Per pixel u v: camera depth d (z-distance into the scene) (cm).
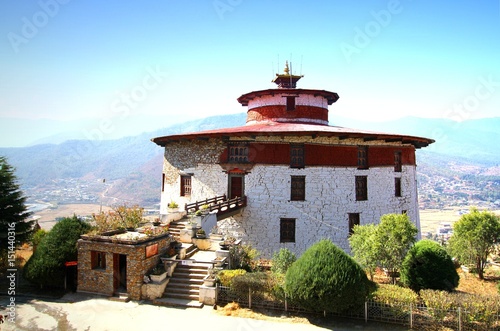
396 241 1691
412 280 1648
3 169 1936
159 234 1670
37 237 2061
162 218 2084
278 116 3102
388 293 1340
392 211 2698
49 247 1598
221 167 2578
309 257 1386
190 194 2739
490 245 2070
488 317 1230
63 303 1456
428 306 1305
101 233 1666
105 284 1533
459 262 2366
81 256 1576
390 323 1320
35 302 1466
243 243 2392
